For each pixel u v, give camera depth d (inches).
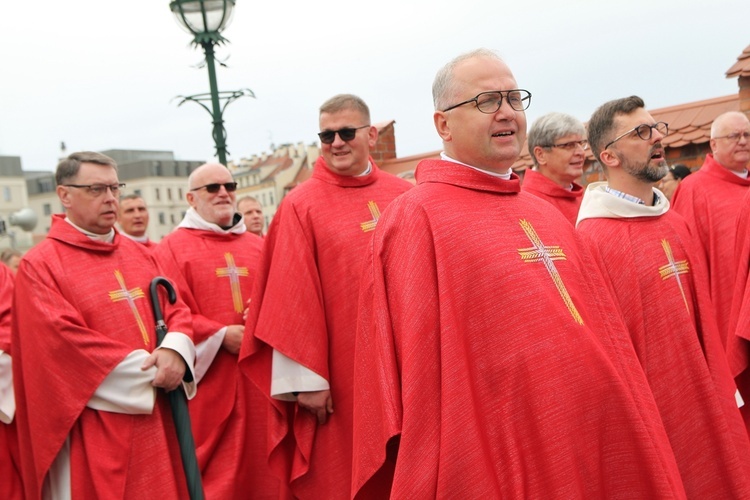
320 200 196.1
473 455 115.3
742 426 161.6
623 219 164.6
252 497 230.5
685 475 157.9
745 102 281.9
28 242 1647.4
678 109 312.3
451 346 117.7
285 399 193.6
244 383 231.0
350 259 190.5
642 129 162.6
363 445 126.3
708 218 241.8
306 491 194.2
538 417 116.8
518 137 127.6
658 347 159.2
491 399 119.0
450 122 128.2
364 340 127.7
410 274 121.6
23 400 191.2
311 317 188.4
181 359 189.9
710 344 163.3
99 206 194.4
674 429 158.2
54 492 189.9
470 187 126.8
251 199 322.0
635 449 122.4
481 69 125.9
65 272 190.2
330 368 190.4
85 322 189.2
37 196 2389.3
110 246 198.1
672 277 161.9
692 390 159.0
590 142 170.7
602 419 120.9
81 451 184.7
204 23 296.7
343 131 195.5
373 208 196.4
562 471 116.1
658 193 171.9
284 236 193.5
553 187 231.1
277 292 189.9
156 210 1836.9
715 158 251.1
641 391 130.0
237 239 249.1
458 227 122.5
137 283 199.0
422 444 116.9
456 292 120.1
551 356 118.2
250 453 230.5
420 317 119.6
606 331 130.7
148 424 188.4
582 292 129.3
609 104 167.2
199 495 185.0
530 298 120.0
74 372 183.5
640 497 122.6
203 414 227.3
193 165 1923.0
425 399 117.8
